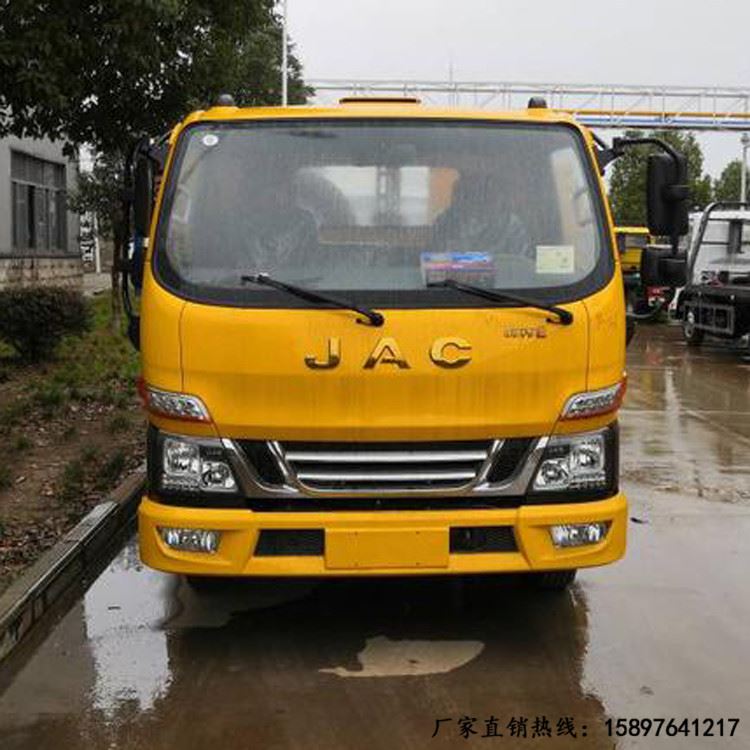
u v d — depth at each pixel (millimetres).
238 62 11742
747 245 20750
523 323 4215
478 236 4480
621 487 7816
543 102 4957
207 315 4176
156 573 5773
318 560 4230
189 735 3850
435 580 5578
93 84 9523
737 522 6809
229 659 4555
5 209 20594
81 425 9594
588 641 4734
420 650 4645
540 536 4289
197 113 4738
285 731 3873
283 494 4203
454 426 4188
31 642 4758
